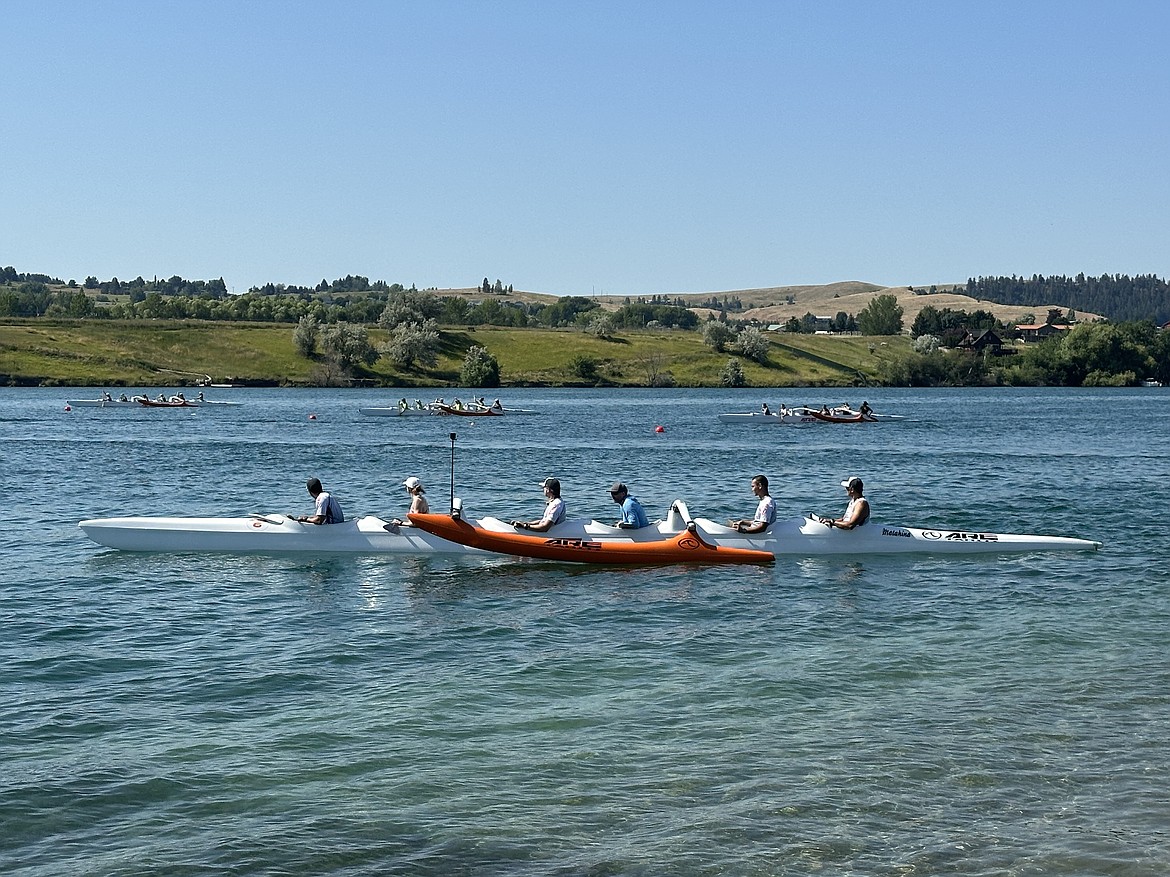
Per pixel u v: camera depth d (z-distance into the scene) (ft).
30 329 575.38
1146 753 42.19
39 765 41.39
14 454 187.73
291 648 58.18
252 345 595.47
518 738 44.24
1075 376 613.52
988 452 197.26
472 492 136.87
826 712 47.29
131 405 374.43
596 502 127.85
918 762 41.42
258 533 84.12
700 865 33.76
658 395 505.25
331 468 167.84
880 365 634.43
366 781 39.99
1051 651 57.16
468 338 645.92
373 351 584.81
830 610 66.80
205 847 34.96
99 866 33.76
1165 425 278.46
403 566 79.87
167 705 48.52
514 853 34.53
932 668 54.08
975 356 633.20
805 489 139.13
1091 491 131.64
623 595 71.00
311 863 33.96
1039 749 42.68
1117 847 34.68
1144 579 75.77
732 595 71.00
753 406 398.21
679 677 52.75
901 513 112.78
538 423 297.53
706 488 141.49
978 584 74.23
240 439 229.86
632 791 39.01
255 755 42.45
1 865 33.81
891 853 34.42
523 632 61.62
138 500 125.39
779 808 37.52
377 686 51.42
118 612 66.08
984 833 35.65
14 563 81.25
